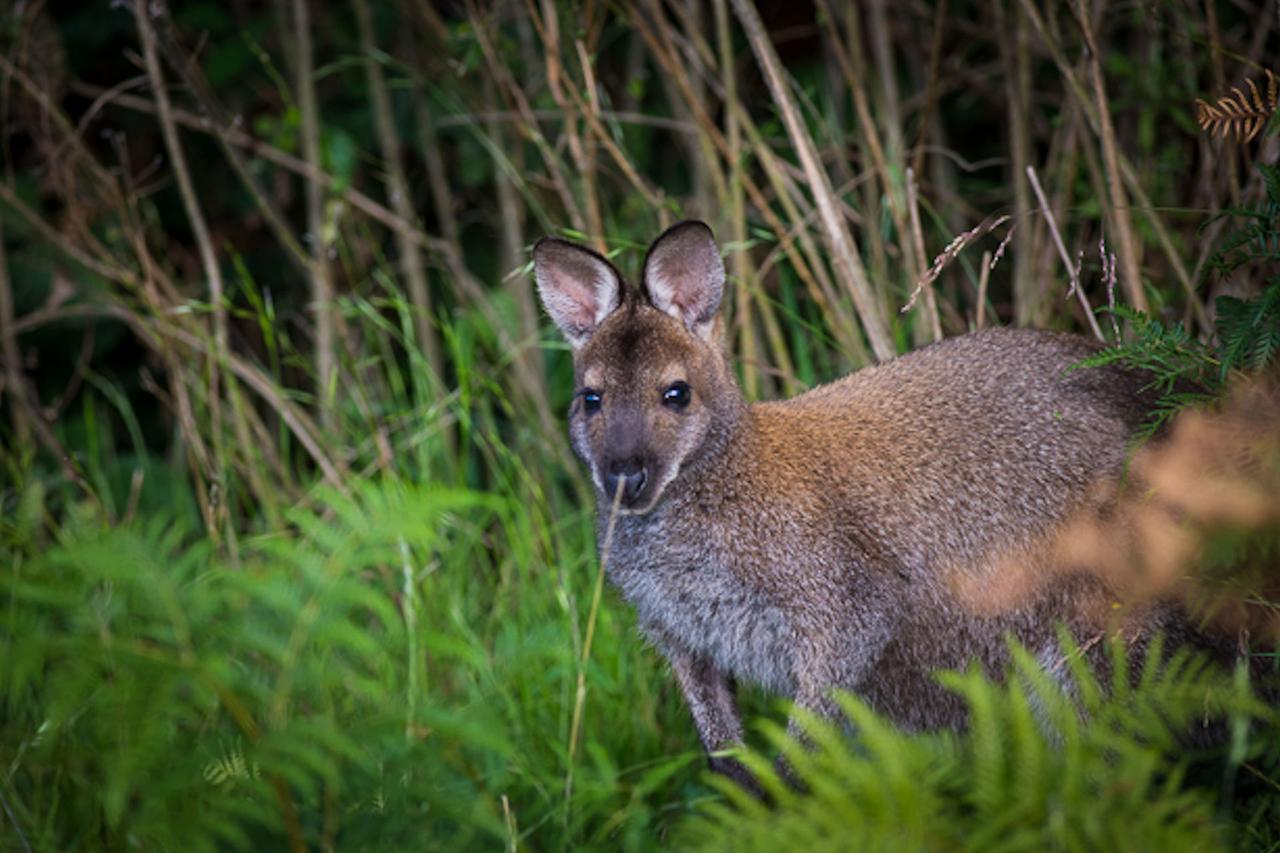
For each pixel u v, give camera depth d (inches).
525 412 449.7
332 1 585.3
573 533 413.7
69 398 510.9
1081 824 176.9
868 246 432.5
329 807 202.4
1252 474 263.6
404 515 207.8
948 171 482.0
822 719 317.4
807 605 322.7
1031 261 414.9
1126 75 424.2
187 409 423.2
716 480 324.8
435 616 354.3
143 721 181.0
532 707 313.7
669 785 323.9
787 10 524.4
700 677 337.4
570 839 270.5
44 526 420.5
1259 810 266.1
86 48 550.6
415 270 489.4
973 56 531.5
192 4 561.3
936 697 333.4
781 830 179.5
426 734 266.2
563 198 439.2
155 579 195.5
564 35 438.6
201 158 564.1
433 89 481.4
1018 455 323.3
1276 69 414.6
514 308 478.6
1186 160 422.9
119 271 455.8
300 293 558.3
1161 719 286.5
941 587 325.4
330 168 498.9
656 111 536.4
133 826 205.8
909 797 176.4
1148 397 323.9
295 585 203.8
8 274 520.4
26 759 248.8
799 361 418.9
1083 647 296.5
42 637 187.5
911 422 331.3
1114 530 310.3
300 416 441.4
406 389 527.2
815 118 442.0
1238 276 362.6
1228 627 297.1
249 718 193.8
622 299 340.2
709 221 469.1
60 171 486.3
